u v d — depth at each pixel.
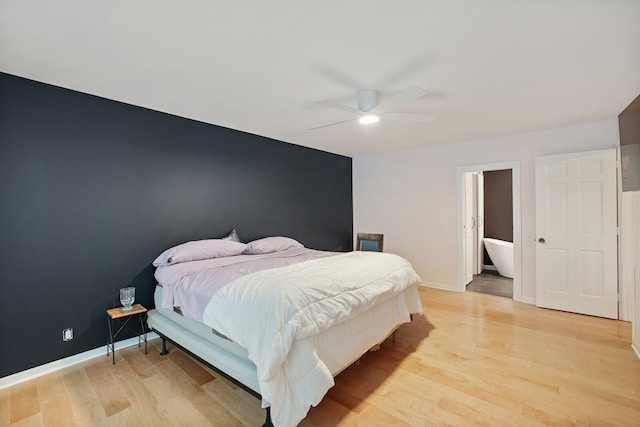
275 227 4.32
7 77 2.21
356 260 2.67
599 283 3.42
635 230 2.60
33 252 2.32
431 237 4.81
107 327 2.70
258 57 1.99
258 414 1.86
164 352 2.66
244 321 1.75
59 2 1.44
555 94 2.63
